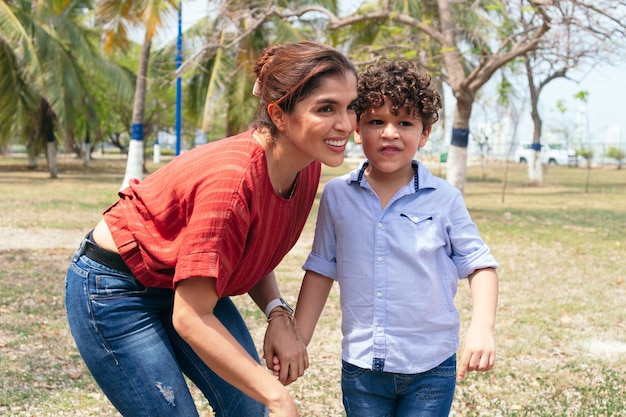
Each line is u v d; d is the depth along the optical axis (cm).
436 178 266
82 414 397
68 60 2280
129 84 2553
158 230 218
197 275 201
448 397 262
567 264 960
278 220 222
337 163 213
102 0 1614
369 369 259
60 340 540
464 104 1402
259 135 219
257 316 630
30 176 2795
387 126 251
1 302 652
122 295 228
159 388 225
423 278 255
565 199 2078
